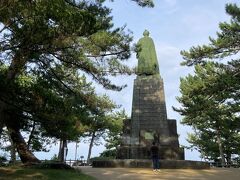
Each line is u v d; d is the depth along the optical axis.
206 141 52.41
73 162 43.75
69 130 21.22
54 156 42.16
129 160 26.16
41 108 19.34
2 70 17.11
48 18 13.92
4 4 13.44
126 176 20.06
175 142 28.81
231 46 29.14
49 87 20.89
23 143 24.64
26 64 19.09
